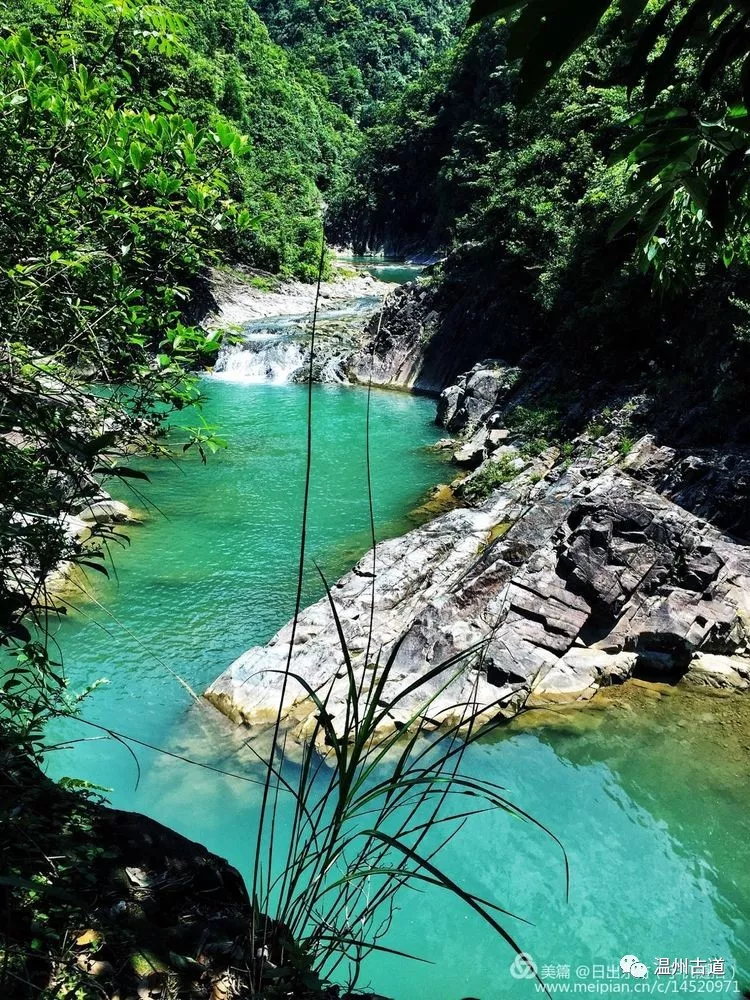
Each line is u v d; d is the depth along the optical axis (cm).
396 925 739
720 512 1523
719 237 211
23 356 338
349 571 1521
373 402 3131
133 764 972
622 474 1670
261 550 1634
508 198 3038
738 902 792
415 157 8000
